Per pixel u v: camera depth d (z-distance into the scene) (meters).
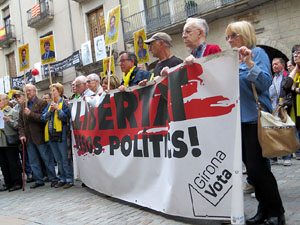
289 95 3.93
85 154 4.32
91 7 13.82
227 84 2.34
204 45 2.81
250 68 2.27
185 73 2.59
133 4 12.16
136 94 3.30
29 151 5.31
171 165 2.72
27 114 5.03
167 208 2.77
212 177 2.43
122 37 12.60
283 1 8.74
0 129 5.20
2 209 4.08
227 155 2.35
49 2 15.72
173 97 2.71
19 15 18.14
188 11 10.41
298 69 3.84
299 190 3.37
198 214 2.53
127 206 3.47
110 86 4.13
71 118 4.74
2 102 5.40
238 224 2.25
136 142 3.29
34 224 3.23
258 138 2.30
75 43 14.80
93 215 3.29
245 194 3.50
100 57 12.16
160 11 11.41
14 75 19.33
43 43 5.08
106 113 3.78
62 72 15.67
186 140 2.59
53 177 5.26
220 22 10.12
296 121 3.85
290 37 8.70
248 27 2.42
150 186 3.10
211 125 2.43
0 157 5.50
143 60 5.88
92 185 4.23
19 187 5.44
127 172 3.43
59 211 3.62
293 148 2.24
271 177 2.39
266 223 2.41
